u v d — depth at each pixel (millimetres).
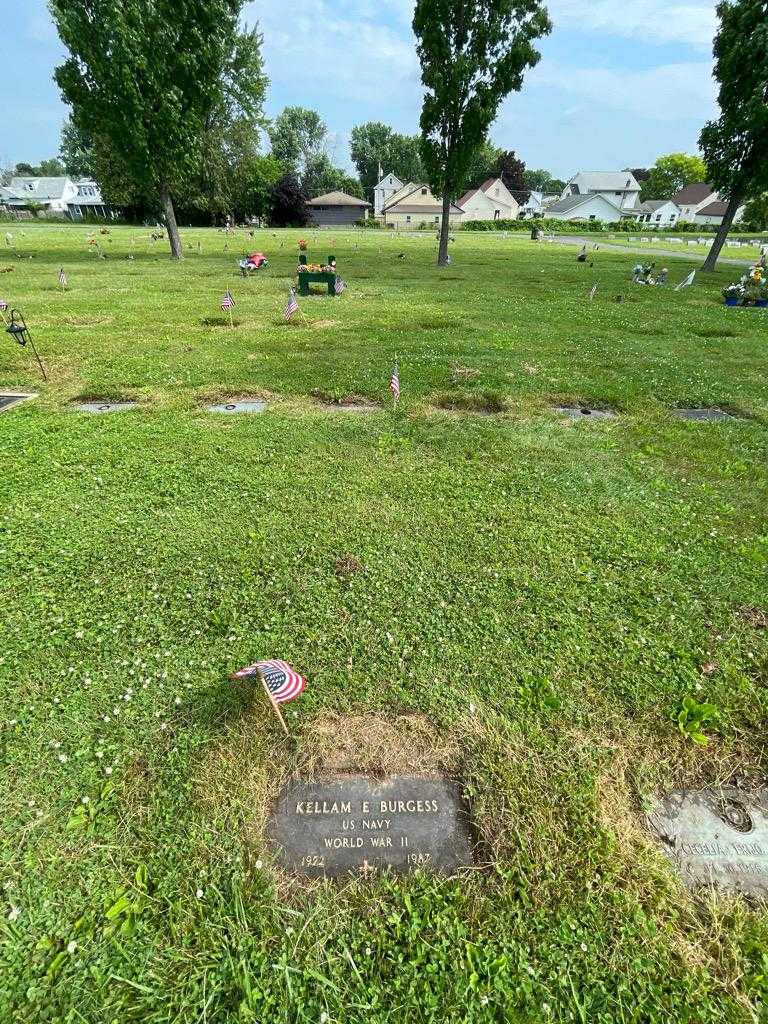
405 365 8656
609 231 62594
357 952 2002
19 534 4320
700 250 38688
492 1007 1868
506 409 7168
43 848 2287
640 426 6695
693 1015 1874
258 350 9500
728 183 21641
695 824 2465
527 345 10195
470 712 2893
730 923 2125
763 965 2004
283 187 60281
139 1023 1818
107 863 2248
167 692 2975
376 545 4258
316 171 81625
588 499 5027
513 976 1941
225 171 48531
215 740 2740
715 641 3420
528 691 3000
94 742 2719
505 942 2031
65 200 81125
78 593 3701
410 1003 1870
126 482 5133
